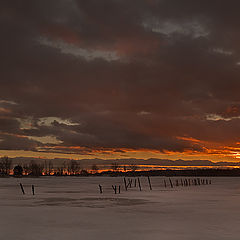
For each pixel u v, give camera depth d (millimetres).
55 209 37844
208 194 62500
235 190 76375
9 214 33656
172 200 49281
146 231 23922
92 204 43594
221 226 25953
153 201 47719
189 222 27984
